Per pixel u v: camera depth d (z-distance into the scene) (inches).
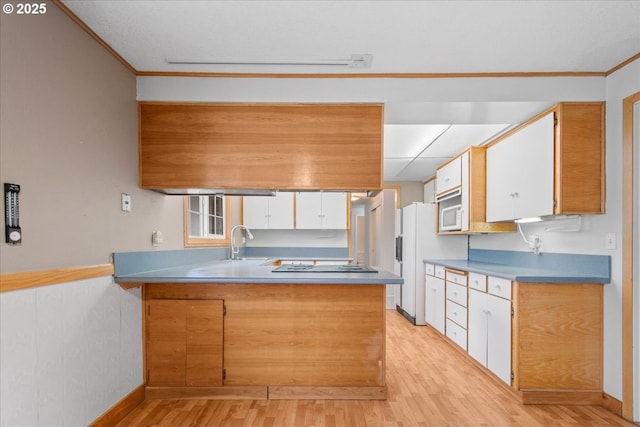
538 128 99.2
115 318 79.0
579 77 92.4
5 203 52.5
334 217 191.6
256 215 192.1
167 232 107.0
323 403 87.0
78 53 69.4
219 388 89.3
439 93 93.8
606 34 74.4
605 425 78.6
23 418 54.3
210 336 89.7
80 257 69.2
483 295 108.6
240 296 90.1
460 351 127.8
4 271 52.2
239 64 89.1
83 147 70.7
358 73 93.9
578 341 89.3
